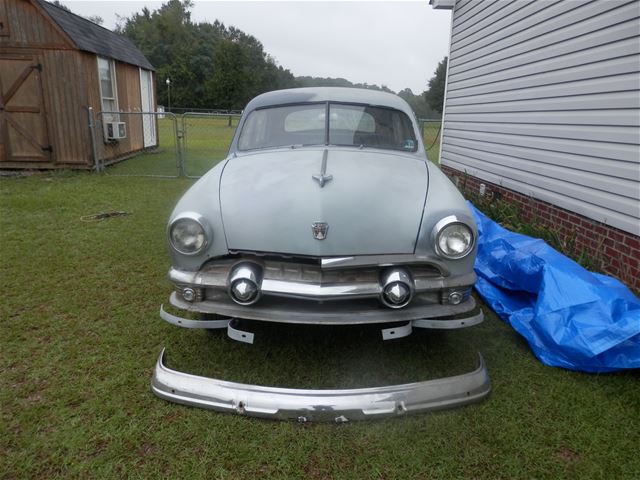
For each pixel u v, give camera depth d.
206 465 2.09
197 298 2.55
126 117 11.88
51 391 2.55
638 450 2.18
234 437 2.25
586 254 4.34
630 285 3.79
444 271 2.47
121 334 3.17
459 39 8.31
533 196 5.54
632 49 3.81
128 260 4.58
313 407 2.22
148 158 12.51
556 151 5.00
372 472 2.06
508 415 2.40
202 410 2.42
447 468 2.08
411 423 2.35
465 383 2.40
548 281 3.01
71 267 4.37
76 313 3.46
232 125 24.44
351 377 2.75
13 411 2.39
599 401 2.51
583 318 2.76
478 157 7.38
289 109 3.72
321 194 2.54
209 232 2.50
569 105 4.73
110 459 2.11
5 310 3.48
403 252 2.44
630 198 3.82
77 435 2.24
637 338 2.65
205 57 67.06
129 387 2.60
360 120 3.65
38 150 9.39
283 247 2.41
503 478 2.03
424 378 2.75
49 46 8.89
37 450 2.15
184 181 9.20
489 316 3.55
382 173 2.88
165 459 2.11
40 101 9.15
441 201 2.60
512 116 6.09
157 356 2.92
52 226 5.72
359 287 2.39
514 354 3.00
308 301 2.46
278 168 2.93
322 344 3.09
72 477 2.01
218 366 2.82
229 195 2.64
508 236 3.92
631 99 3.82
